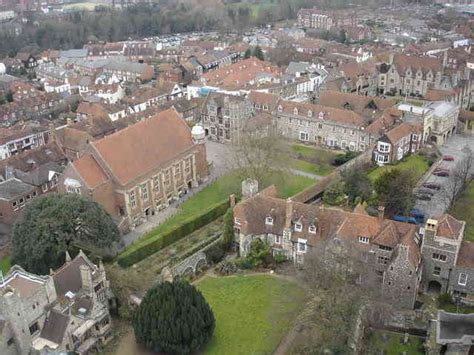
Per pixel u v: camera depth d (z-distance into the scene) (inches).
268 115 6505.9
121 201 4968.0
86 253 4148.6
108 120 7022.6
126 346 3489.2
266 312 3747.5
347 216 4069.9
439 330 3157.0
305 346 3358.8
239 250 4421.8
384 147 5994.1
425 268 3818.9
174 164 5487.2
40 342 3253.0
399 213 4854.8
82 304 3474.4
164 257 4527.6
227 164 6097.4
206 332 3403.1
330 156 6348.4
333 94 7313.0
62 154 6166.3
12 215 5108.3
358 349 3267.7
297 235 4192.9
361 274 3563.0
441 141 6643.7
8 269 4404.5
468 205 5049.2
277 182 5472.4
